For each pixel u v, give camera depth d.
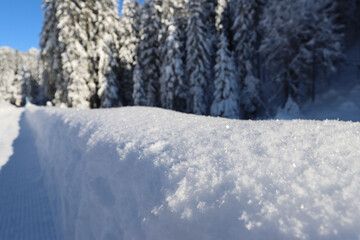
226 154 1.22
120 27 24.80
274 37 16.03
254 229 0.74
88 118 3.61
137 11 24.86
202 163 1.18
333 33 15.02
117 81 20.73
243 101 20.59
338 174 0.85
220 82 18.81
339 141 1.15
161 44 22.36
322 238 0.63
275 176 0.93
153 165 1.36
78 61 17.56
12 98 54.38
